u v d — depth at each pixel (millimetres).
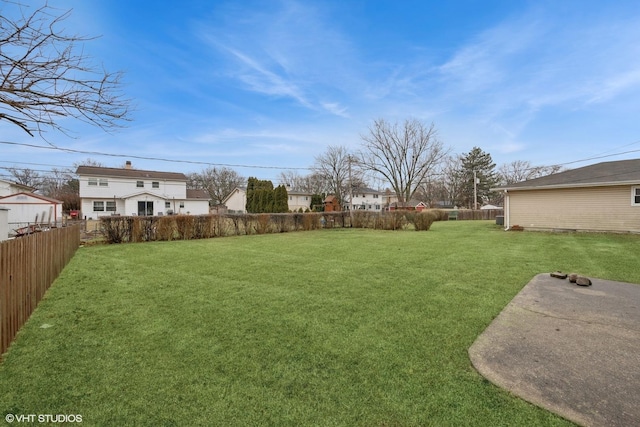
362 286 4777
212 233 13500
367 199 52062
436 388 2107
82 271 6223
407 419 1801
